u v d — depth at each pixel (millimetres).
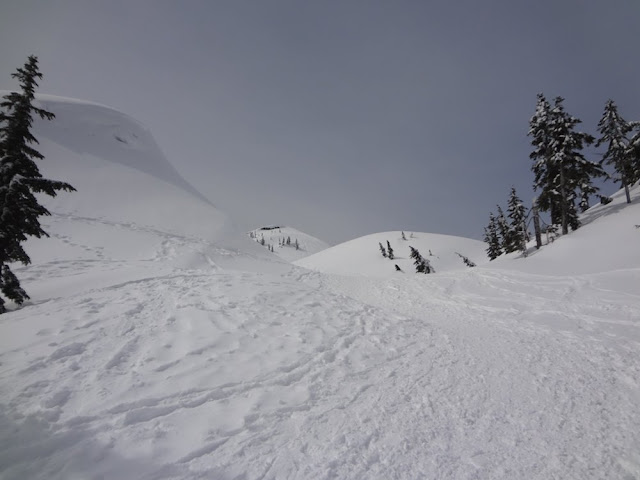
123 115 50406
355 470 3523
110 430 3881
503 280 19375
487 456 3826
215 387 5094
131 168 40531
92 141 41250
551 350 7926
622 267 17062
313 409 4773
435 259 68125
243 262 24516
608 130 26609
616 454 3883
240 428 4168
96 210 28172
